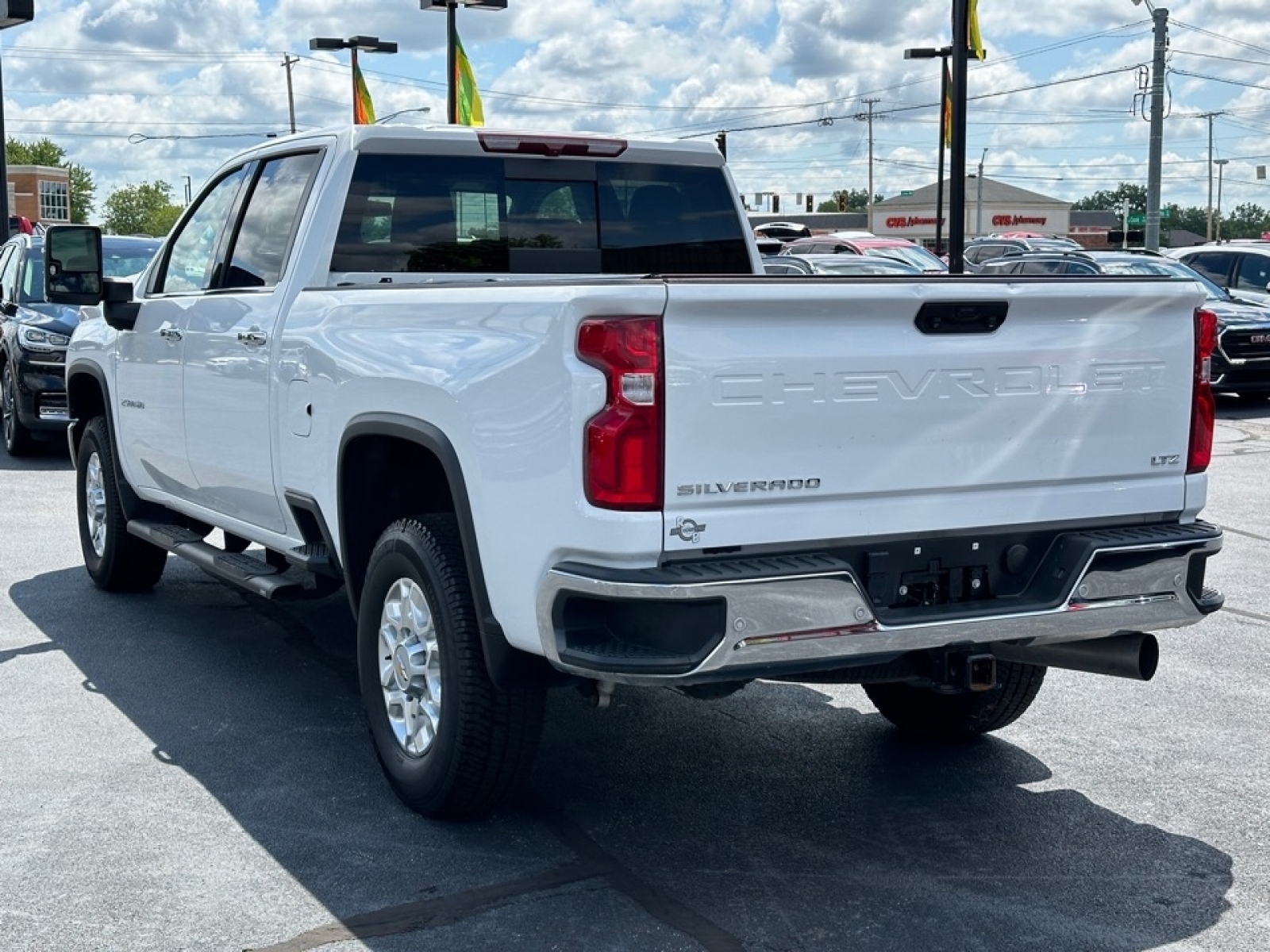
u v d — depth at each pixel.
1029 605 4.22
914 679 4.29
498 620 4.22
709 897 4.14
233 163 6.53
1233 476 12.65
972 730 5.47
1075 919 4.02
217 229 6.46
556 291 3.96
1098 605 4.32
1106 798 4.97
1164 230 99.06
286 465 5.48
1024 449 4.28
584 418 3.82
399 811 4.81
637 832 4.64
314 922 3.97
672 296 3.75
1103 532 4.43
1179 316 4.54
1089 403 4.38
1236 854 4.48
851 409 4.00
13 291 14.09
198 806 4.84
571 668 3.89
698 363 3.80
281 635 7.11
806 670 3.96
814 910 4.06
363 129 5.60
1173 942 3.87
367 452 5.02
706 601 3.73
